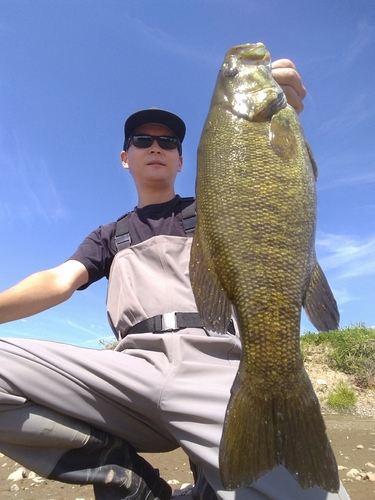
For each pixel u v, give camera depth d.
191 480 1.25
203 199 0.72
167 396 0.77
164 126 1.13
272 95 0.73
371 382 2.92
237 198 0.69
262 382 0.65
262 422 0.63
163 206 1.07
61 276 0.95
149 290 0.92
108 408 0.83
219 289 0.70
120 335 0.97
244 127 0.72
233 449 0.61
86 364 0.81
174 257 0.95
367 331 3.28
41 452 0.81
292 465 0.61
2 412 0.78
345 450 1.64
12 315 0.85
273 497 0.68
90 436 0.82
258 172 0.69
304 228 0.68
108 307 0.99
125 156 1.30
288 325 0.65
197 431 0.74
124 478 0.82
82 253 1.03
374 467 1.39
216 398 0.76
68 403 0.80
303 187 0.69
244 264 0.67
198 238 0.73
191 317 0.88
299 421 0.63
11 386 0.78
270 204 0.68
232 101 0.76
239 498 0.69
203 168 0.73
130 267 0.97
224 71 0.80
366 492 1.12
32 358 0.80
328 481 0.60
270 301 0.66
